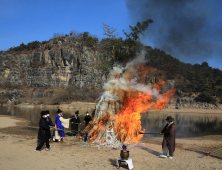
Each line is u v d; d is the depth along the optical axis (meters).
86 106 81.75
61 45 133.38
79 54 131.12
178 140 12.05
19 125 18.58
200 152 8.44
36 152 7.44
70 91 105.69
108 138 9.06
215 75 160.50
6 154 7.05
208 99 106.69
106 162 6.52
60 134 9.68
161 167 6.18
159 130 20.11
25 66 136.62
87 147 8.56
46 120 7.78
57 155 7.13
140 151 8.22
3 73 130.00
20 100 101.25
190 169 6.03
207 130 21.42
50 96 100.69
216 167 6.25
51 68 124.88
